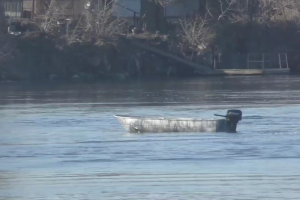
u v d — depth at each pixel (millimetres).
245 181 106812
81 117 182375
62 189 102750
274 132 151875
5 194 100375
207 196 98938
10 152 131875
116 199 97812
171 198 98188
